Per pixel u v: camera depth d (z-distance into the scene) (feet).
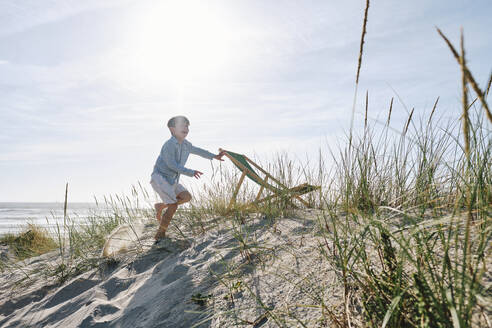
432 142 8.01
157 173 13.97
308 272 6.51
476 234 4.59
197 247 11.07
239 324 5.71
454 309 3.16
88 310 8.54
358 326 4.44
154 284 9.11
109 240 13.19
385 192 8.85
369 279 4.83
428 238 4.59
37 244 21.54
